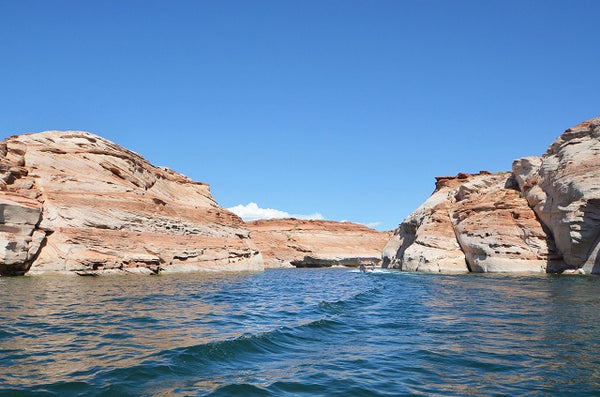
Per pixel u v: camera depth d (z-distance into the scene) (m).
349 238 111.50
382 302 21.41
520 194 49.25
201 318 15.30
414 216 62.41
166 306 18.14
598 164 38.06
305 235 108.94
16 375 7.85
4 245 31.16
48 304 17.67
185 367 8.52
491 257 44.72
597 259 37.50
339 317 16.09
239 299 22.45
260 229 111.62
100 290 23.69
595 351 10.41
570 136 43.53
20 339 11.00
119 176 44.34
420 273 48.91
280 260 102.62
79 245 34.78
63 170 39.28
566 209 38.97
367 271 64.81
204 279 36.34
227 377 8.00
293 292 28.56
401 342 11.59
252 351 10.09
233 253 51.84
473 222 49.03
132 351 9.78
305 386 7.68
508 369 8.94
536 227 43.84
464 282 33.25
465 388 7.73
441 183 65.00
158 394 6.95
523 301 20.44
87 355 9.38
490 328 13.59
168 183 54.00
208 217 51.56
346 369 8.86
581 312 16.64
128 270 37.03
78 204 37.22
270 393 7.20
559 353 10.25
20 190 34.97
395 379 8.23
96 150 43.00
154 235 41.81
